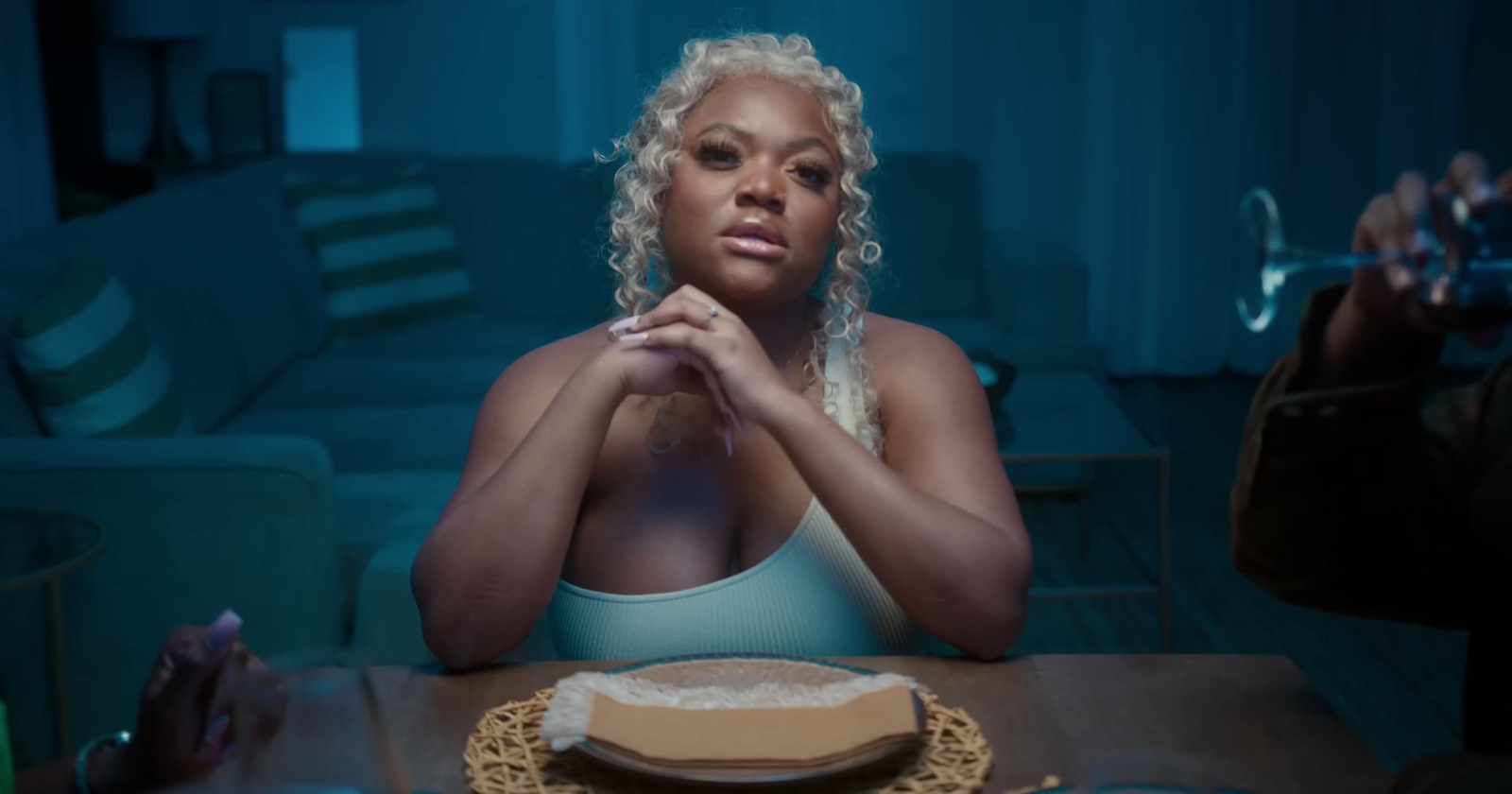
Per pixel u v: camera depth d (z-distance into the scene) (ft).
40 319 5.79
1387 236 1.94
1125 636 8.11
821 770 2.23
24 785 2.14
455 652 2.87
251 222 9.29
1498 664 2.52
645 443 3.12
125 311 6.51
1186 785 1.69
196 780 1.49
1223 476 11.26
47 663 5.39
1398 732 6.86
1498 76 13.58
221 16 12.96
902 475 3.18
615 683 2.47
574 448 2.91
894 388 3.24
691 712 2.37
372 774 1.43
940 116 14.07
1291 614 8.46
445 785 2.34
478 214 11.05
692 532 3.05
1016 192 14.25
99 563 5.47
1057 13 13.87
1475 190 1.85
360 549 6.07
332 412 8.21
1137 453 6.95
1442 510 2.51
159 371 6.61
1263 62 13.75
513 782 2.31
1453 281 1.89
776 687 2.52
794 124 2.93
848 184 3.08
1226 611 8.52
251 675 1.46
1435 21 13.53
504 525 2.86
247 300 8.63
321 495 5.54
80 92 12.64
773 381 2.87
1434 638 8.09
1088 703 2.66
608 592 3.06
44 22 12.34
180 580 5.50
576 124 13.46
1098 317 14.44
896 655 3.03
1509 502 2.41
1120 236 14.26
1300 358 2.27
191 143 13.12
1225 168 14.03
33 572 5.03
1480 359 13.53
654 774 2.23
